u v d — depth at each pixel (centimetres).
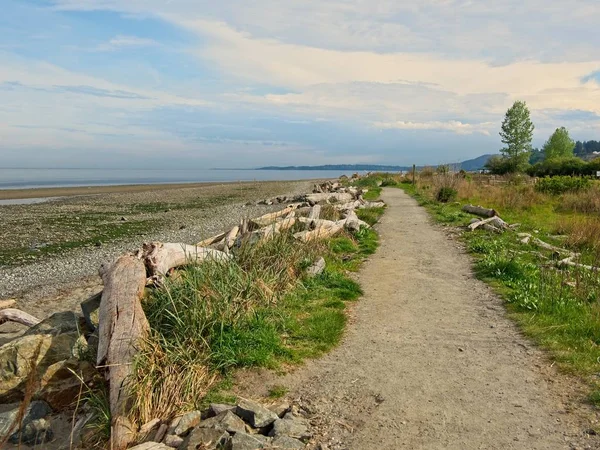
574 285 829
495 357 587
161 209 2977
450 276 976
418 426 439
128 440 423
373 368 564
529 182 3469
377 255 1182
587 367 538
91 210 2933
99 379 538
